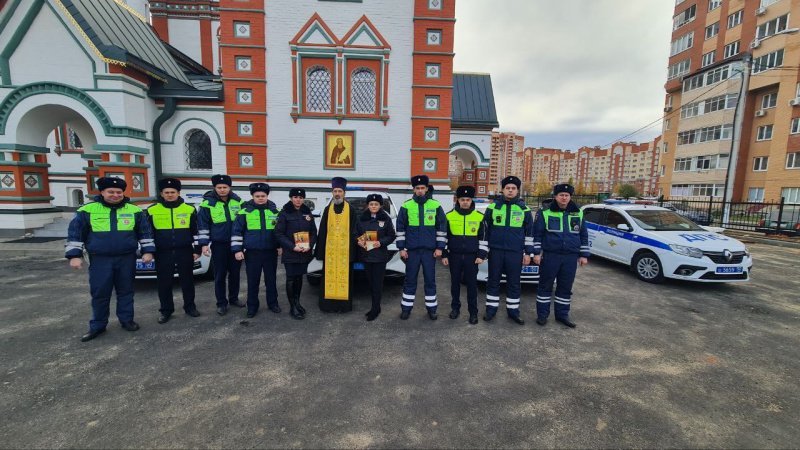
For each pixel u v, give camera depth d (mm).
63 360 3691
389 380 3410
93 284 4172
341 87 10812
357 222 5152
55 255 8539
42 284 6277
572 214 4809
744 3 30047
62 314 4938
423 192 4926
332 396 3137
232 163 10984
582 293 6387
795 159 25172
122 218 4258
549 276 4820
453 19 10688
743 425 2861
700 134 32719
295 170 11086
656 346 4270
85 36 9242
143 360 3717
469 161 17312
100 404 2965
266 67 10695
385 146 11148
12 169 9984
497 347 4168
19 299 5516
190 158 11211
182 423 2752
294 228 4957
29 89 9484
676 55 37250
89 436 2596
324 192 11148
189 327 4605
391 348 4086
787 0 26109
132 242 4348
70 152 14758
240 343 4152
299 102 10820
